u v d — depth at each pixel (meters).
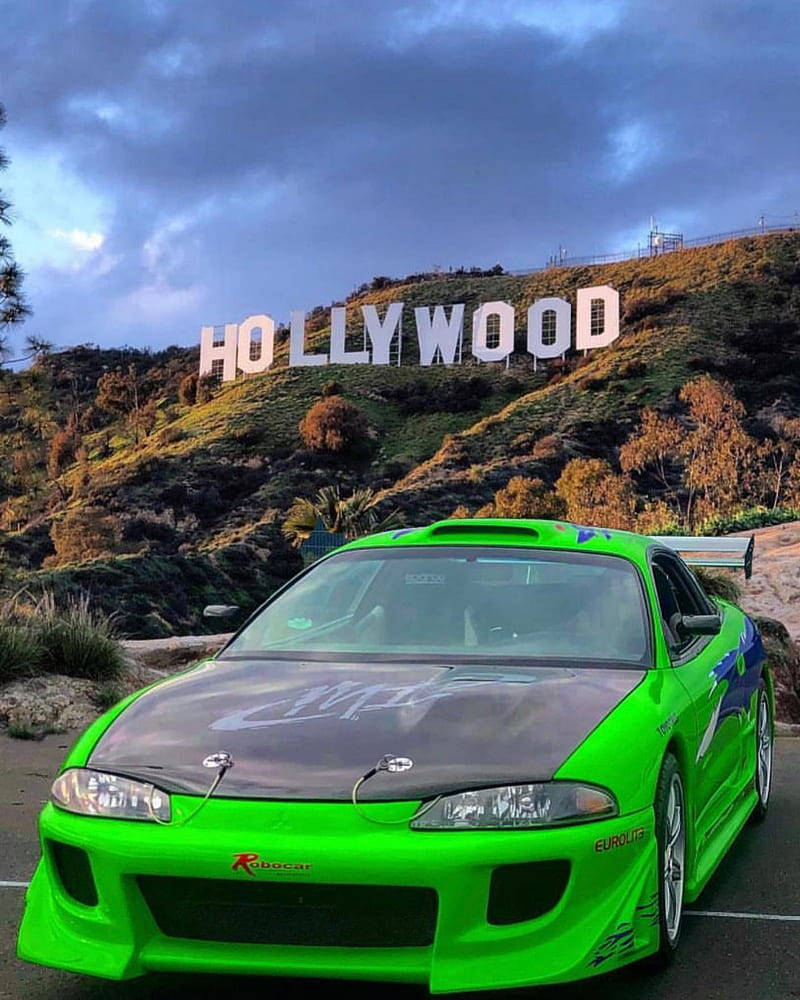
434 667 4.57
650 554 5.49
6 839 6.15
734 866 5.62
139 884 3.64
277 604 5.42
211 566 60.28
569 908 3.56
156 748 3.91
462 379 88.69
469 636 4.87
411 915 3.51
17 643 10.49
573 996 3.98
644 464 72.06
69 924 3.78
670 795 4.19
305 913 3.54
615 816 3.69
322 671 4.55
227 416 88.38
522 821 3.54
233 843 3.52
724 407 74.00
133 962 3.62
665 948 4.07
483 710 3.99
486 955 3.47
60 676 10.69
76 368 120.56
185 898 3.61
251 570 61.75
